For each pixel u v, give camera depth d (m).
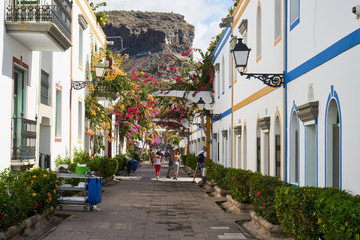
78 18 18.84
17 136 11.49
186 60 29.89
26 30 10.77
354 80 7.05
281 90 11.80
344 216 5.22
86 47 20.66
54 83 15.09
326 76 8.42
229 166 21.75
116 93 23.42
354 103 7.05
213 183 21.31
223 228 10.12
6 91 10.69
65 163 16.08
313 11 9.23
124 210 12.90
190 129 47.44
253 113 15.72
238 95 19.11
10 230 7.68
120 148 37.84
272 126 12.87
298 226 7.12
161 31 199.00
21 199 8.20
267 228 8.92
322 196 6.14
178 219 11.44
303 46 9.91
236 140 19.91
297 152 10.88
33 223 9.07
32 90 12.57
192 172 34.84
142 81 26.20
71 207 13.02
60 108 16.11
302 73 9.94
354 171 7.01
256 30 15.27
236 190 12.73
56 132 16.06
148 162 68.00
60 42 11.99
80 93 19.56
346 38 7.39
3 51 10.47
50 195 10.00
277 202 8.11
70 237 8.79
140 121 27.17
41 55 13.48
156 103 30.45
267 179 9.79
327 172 8.36
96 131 23.06
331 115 8.36
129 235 9.17
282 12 11.73
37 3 11.98
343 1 7.55
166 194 18.02
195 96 28.98
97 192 12.37
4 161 10.57
